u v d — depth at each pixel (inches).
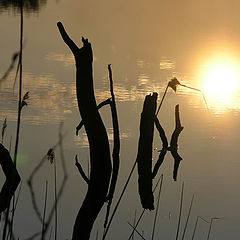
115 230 458.0
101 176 265.4
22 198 495.8
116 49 1330.0
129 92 924.0
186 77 1059.3
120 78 1020.5
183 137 706.8
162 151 415.8
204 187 546.3
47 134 686.5
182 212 498.6
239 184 558.3
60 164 583.8
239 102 895.1
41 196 506.0
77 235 264.4
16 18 1705.2
